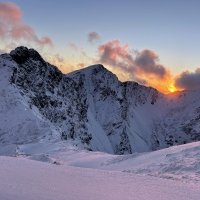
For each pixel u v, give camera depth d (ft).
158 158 104.68
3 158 50.72
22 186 28.53
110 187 33.32
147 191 32.71
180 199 30.40
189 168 80.43
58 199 25.41
